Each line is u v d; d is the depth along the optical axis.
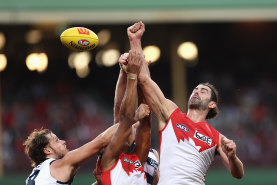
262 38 68.88
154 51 53.38
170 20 46.19
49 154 19.19
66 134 56.22
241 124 58.91
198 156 17.72
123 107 17.08
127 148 18.38
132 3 45.44
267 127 59.09
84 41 17.88
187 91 66.25
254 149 55.41
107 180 17.64
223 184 43.09
